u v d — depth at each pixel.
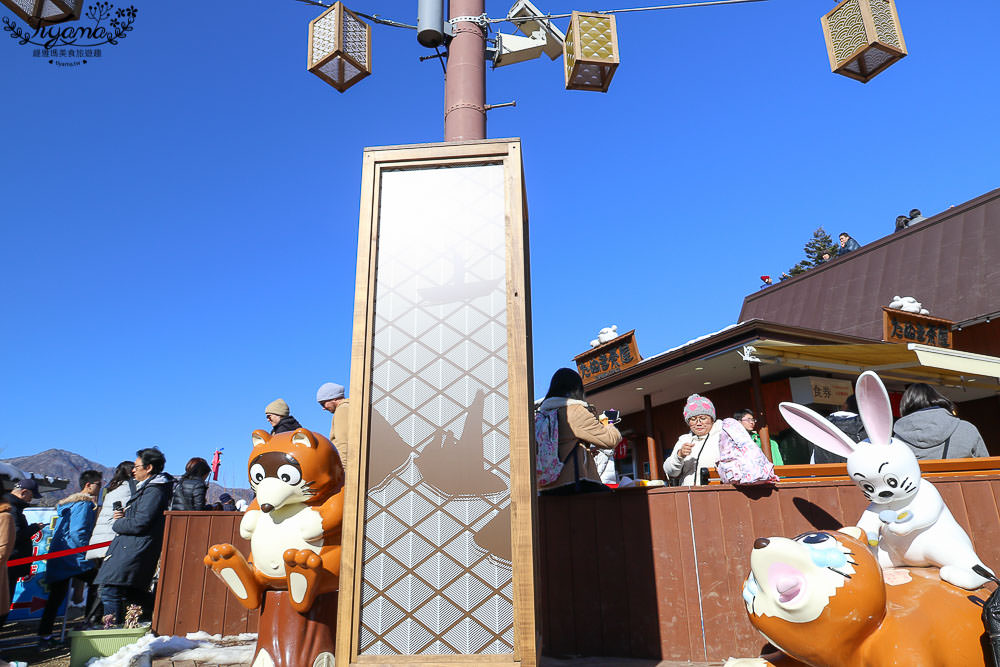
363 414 3.18
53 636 6.38
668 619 3.91
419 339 3.31
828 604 2.40
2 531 5.38
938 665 2.32
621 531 4.18
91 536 6.55
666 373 11.04
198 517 5.37
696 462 4.68
